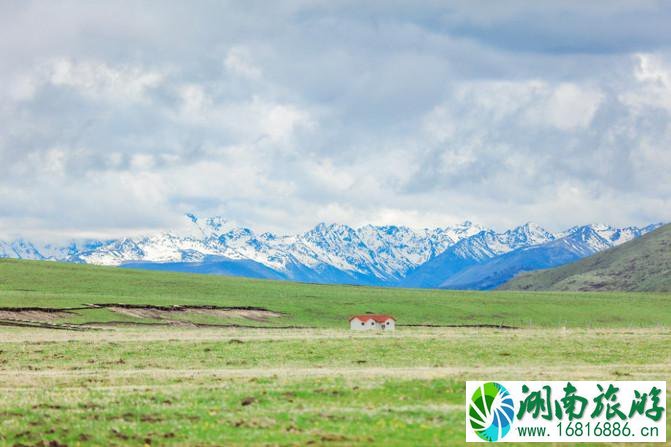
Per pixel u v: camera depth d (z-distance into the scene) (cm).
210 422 9769
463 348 18450
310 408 10531
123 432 9319
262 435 9138
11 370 15550
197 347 19200
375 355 17462
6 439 9069
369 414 10125
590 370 14325
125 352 18338
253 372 14525
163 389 12062
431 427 9575
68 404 10681
